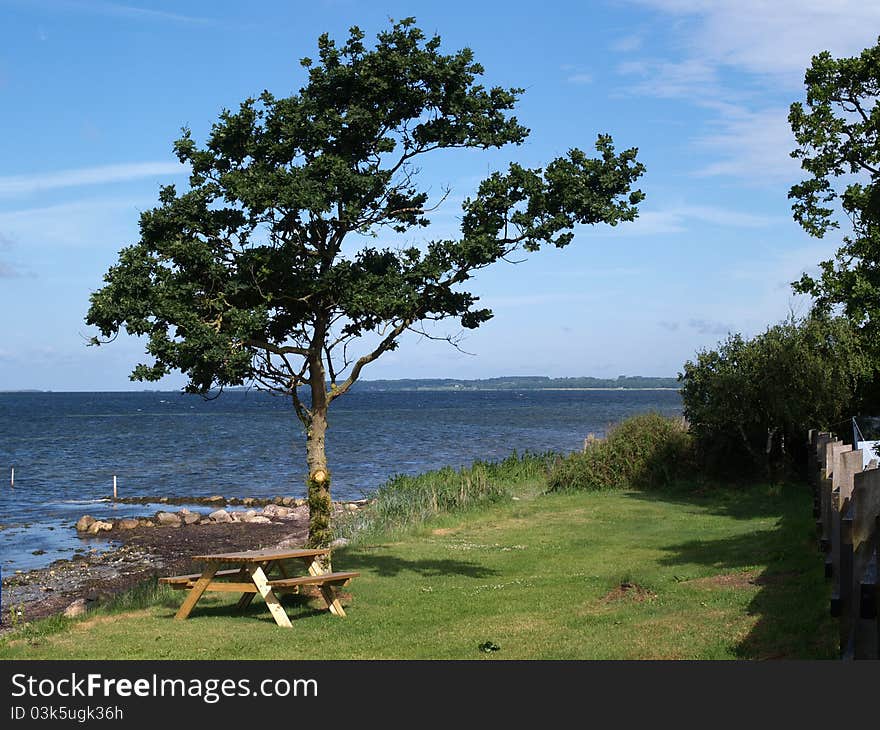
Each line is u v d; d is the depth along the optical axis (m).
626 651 9.26
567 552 16.72
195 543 25.31
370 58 12.95
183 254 12.09
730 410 25.33
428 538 19.03
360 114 12.66
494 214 12.95
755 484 25.11
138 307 11.44
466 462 49.53
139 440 72.62
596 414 119.12
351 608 12.38
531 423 93.75
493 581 14.09
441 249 13.02
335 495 37.03
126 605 13.30
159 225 12.39
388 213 13.38
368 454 55.31
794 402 24.61
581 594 12.51
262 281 12.60
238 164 13.09
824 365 24.56
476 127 13.34
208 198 12.65
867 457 15.00
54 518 31.44
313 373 13.16
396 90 13.06
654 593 12.04
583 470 27.02
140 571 21.28
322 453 13.16
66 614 15.25
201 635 10.89
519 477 28.02
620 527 19.64
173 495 38.25
